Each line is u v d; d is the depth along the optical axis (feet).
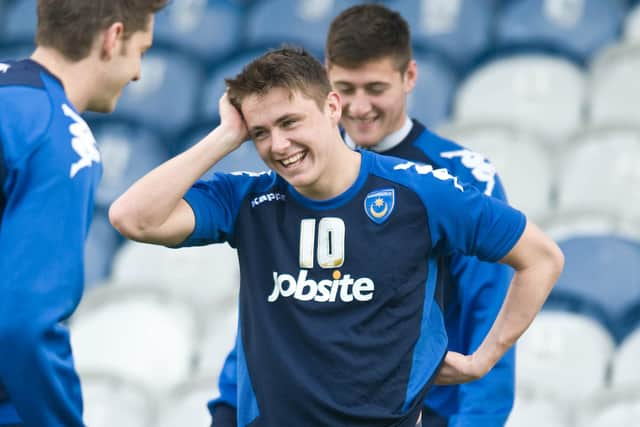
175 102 77.77
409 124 36.63
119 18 27.91
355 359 27.14
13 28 85.20
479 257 28.89
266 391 27.53
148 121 77.05
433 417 35.86
